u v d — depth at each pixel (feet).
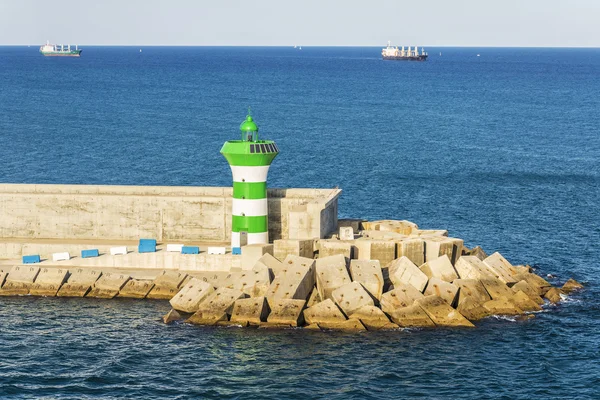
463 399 170.50
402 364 185.57
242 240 243.40
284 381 177.06
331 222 251.80
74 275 229.66
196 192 256.73
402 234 243.19
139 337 199.31
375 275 215.10
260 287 212.43
